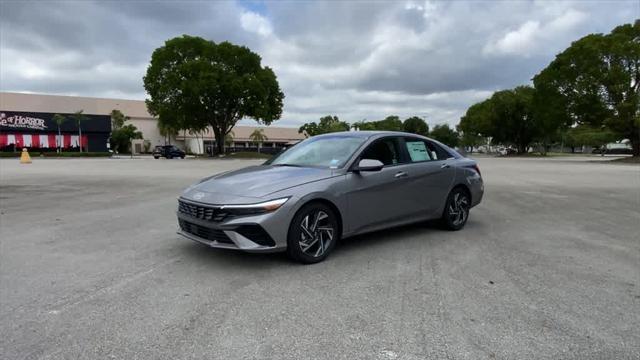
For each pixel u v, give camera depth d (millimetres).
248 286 3979
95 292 3838
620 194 11445
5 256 5047
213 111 48719
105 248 5410
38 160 40688
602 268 4586
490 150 126375
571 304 3578
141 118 88812
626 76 34188
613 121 35812
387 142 5707
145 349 2826
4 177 16938
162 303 3582
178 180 15633
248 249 4258
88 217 7715
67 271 4457
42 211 8391
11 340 2941
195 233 4676
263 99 48125
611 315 3363
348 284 4043
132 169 23391
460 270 4496
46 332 3059
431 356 2740
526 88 67750
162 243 5672
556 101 38906
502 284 4062
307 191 4551
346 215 4918
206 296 3734
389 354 2766
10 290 3895
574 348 2846
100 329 3107
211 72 44656
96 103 84938
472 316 3338
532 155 68500
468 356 2742
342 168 5016
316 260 4684
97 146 66875
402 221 5676
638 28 35375
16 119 60031
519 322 3236
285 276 4262
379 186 5273
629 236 6184
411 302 3611
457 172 6449
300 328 3125
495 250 5328
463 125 87688
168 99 46625
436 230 6500
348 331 3082
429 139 6430
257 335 3020
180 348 2836
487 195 11188
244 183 4652
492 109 67625
